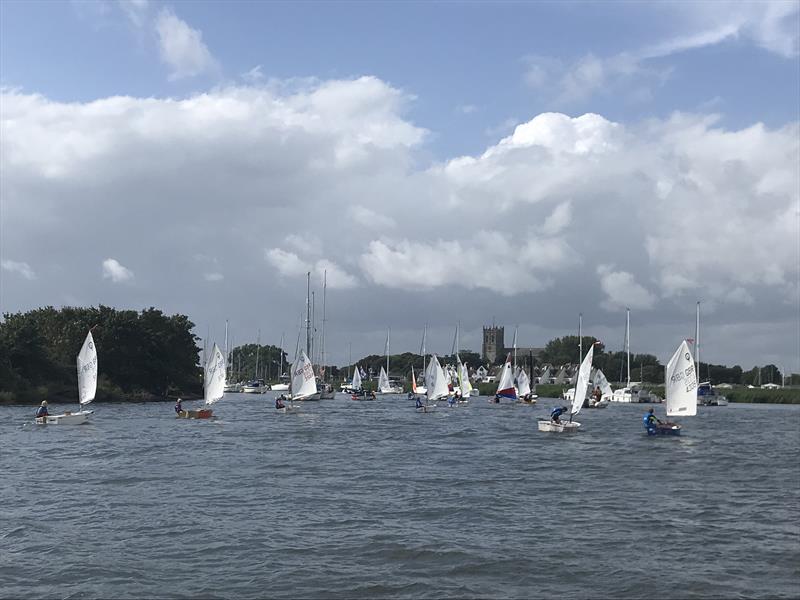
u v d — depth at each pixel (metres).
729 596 20.27
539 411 110.12
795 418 101.25
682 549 24.94
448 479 39.56
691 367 68.50
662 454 52.81
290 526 27.75
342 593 20.33
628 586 21.03
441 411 107.94
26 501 32.25
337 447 55.28
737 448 57.66
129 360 137.38
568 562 23.30
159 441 58.19
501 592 20.48
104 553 23.89
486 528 27.80
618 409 124.75
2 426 70.31
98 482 37.44
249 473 40.88
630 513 30.81
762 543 25.80
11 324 118.75
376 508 31.31
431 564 23.05
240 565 22.72
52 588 20.56
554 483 38.59
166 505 31.47
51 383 118.81
